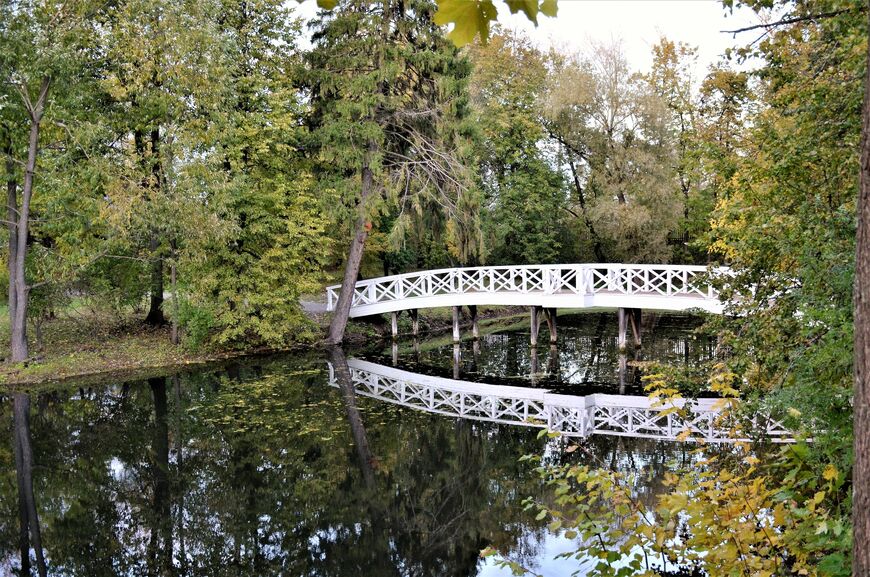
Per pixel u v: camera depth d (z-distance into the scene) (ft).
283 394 43.34
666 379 22.50
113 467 30.48
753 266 20.34
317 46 56.80
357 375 49.49
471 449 32.68
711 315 22.65
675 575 16.15
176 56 44.96
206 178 46.32
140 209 44.37
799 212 18.45
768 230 19.40
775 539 11.51
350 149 54.44
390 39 55.47
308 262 57.67
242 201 53.16
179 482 28.60
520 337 67.46
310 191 59.00
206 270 53.06
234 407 40.09
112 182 43.39
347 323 67.82
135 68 45.19
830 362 15.58
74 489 27.94
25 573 20.65
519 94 81.66
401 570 20.57
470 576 19.89
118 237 46.19
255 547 22.47
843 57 17.22
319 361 54.44
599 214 73.72
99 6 44.78
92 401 40.91
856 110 17.35
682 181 77.10
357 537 23.12
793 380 16.84
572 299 54.70
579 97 75.25
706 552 12.91
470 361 55.57
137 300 55.36
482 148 75.10
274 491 27.53
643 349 58.03
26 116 44.70
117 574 20.51
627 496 13.41
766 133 20.11
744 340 20.12
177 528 24.14
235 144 51.11
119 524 24.48
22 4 41.06
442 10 4.60
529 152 81.00
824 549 12.80
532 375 49.70
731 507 11.48
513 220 78.89
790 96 19.40
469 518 24.57
